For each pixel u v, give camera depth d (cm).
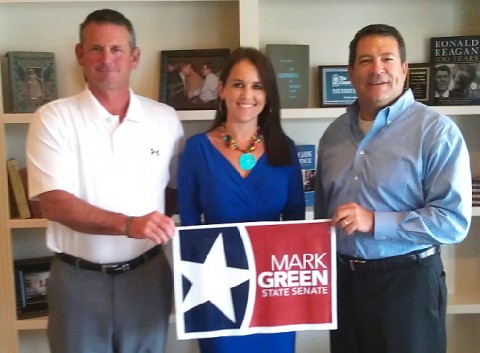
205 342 179
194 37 246
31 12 241
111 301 179
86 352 178
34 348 256
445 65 241
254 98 172
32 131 179
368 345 177
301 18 248
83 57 180
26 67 233
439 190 165
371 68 168
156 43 246
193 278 170
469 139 257
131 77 247
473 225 263
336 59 250
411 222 164
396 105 171
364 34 172
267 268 171
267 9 247
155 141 186
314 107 251
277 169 179
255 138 179
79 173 179
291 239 171
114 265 179
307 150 248
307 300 173
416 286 168
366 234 172
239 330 172
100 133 178
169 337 261
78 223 169
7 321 233
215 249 170
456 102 241
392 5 250
